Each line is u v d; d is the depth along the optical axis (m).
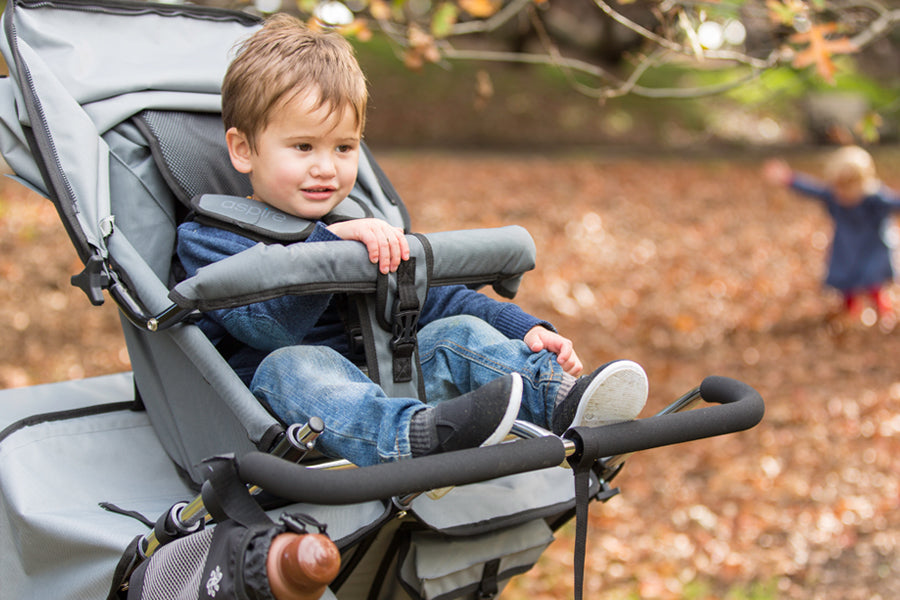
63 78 2.25
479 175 11.38
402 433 1.53
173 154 2.25
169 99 2.32
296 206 1.96
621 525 4.09
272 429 1.60
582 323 6.71
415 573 1.87
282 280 1.67
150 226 2.21
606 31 13.17
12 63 2.12
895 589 3.59
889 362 6.31
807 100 16.92
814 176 12.98
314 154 1.92
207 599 1.44
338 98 1.89
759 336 6.72
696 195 11.25
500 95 16.77
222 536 1.47
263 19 2.73
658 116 16.69
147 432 2.25
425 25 3.97
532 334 1.89
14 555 2.05
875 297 6.89
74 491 2.03
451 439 1.48
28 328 5.70
